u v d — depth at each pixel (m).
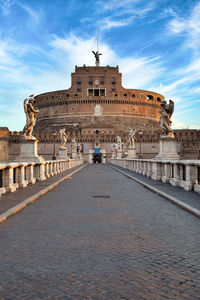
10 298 3.86
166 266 4.90
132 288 4.12
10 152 108.94
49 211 9.64
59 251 5.68
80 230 7.25
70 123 130.38
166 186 16.08
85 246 5.98
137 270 4.74
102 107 132.88
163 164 19.78
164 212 9.49
